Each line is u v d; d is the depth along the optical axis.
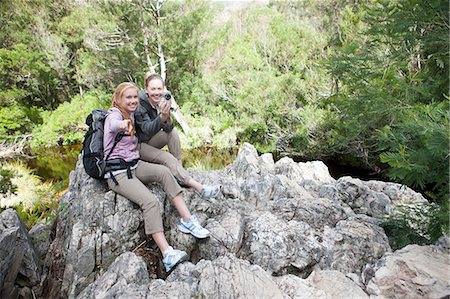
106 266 3.26
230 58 11.75
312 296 2.49
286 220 3.83
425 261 2.68
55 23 14.53
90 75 13.92
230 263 2.78
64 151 12.71
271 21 11.64
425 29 3.18
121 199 3.30
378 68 3.38
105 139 3.15
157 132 3.48
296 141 10.35
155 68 13.74
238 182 4.64
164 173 3.24
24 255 3.38
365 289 2.68
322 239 3.38
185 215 3.25
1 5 13.62
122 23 12.46
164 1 12.30
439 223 3.26
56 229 4.01
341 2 10.97
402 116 2.95
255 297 2.46
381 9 3.38
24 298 3.39
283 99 10.07
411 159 2.82
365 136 6.98
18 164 10.89
